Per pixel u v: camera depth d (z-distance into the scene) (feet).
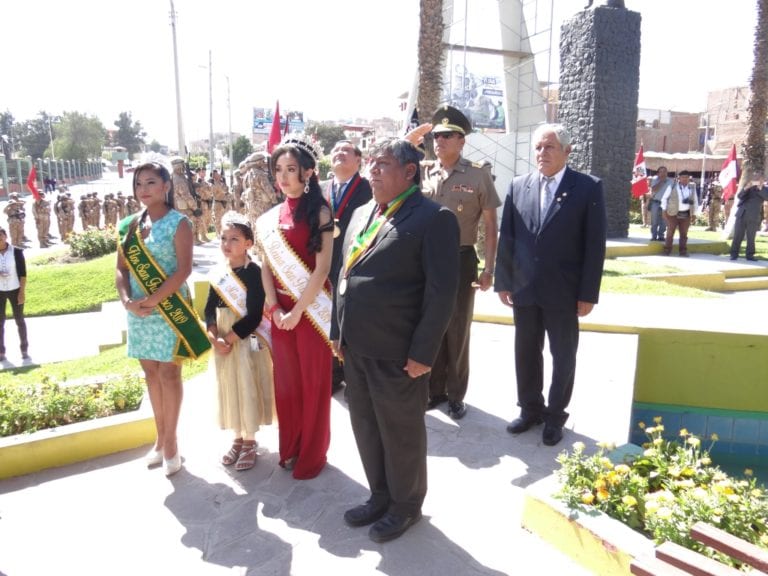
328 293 11.16
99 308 35.19
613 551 8.40
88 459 12.49
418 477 9.58
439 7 41.39
